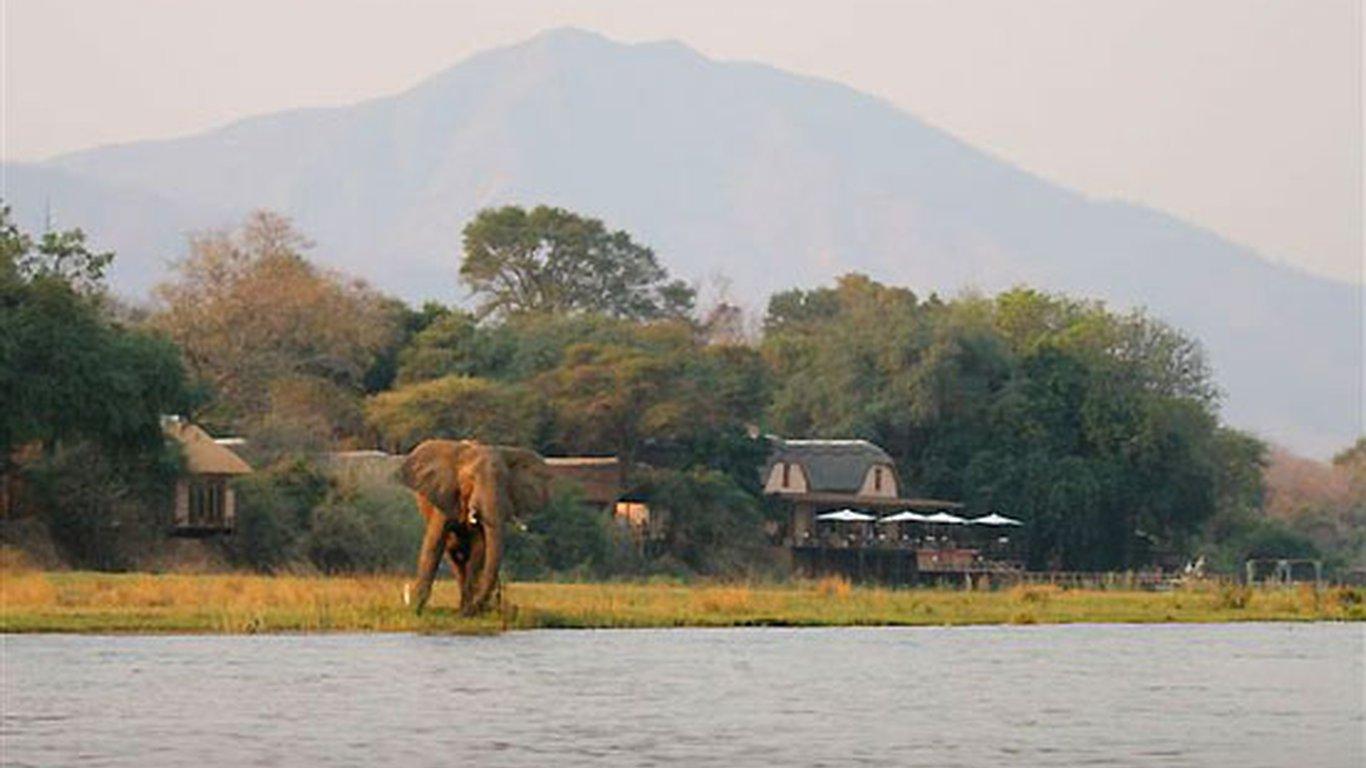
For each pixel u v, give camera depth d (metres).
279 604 56.25
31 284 91.06
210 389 122.56
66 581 69.31
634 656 42.66
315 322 136.88
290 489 102.31
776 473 136.38
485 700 32.19
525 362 136.62
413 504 103.25
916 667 41.12
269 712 30.12
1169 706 33.06
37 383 88.44
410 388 126.75
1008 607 72.19
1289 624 65.38
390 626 50.53
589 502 121.12
